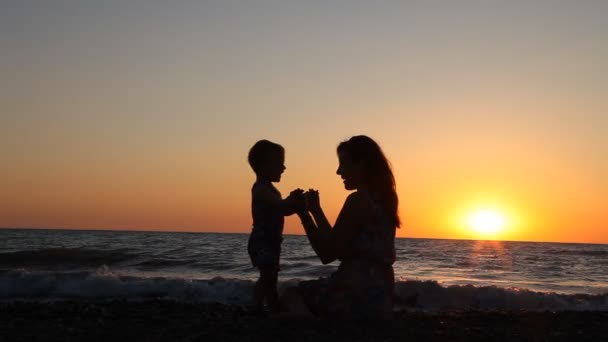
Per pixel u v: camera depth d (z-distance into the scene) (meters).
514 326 6.67
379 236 4.68
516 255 41.25
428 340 5.11
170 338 5.06
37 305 8.32
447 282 18.55
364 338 4.69
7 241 41.19
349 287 4.75
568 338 5.78
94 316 6.96
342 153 4.79
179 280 12.82
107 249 29.14
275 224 6.36
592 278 22.41
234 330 5.29
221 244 42.47
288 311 5.33
